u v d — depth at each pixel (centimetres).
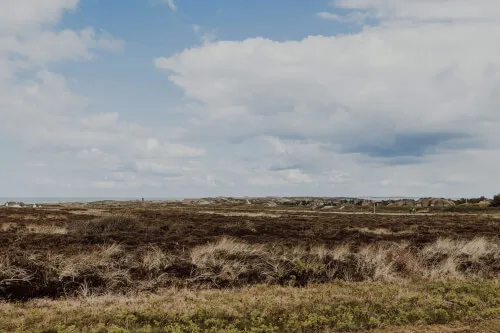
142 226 2583
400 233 2806
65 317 1039
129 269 1489
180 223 2934
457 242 2119
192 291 1363
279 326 1016
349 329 991
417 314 1087
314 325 1015
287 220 3831
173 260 1586
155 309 1105
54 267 1411
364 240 2402
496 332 977
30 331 935
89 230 2428
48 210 4884
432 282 1502
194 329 962
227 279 1498
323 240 2312
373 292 1327
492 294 1325
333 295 1282
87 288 1345
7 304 1184
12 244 1820
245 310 1120
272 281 1520
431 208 7475
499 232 2964
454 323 1048
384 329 999
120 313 1059
